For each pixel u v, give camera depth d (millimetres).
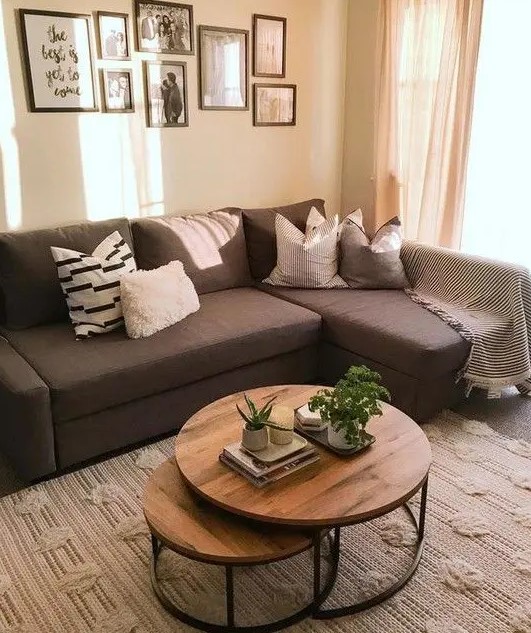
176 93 3363
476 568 1952
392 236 3441
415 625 1744
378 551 2033
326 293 3383
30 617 1779
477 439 2705
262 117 3775
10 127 2865
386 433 2035
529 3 3113
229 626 1691
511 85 3283
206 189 3660
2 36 2744
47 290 2795
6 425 2373
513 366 2914
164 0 3178
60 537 2094
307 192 4188
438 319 2945
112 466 2510
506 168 3416
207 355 2680
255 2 3539
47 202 3066
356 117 4133
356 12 3947
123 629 1731
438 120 3518
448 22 3342
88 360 2455
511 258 3527
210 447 1928
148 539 2088
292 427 1889
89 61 3008
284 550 1573
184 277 2982
